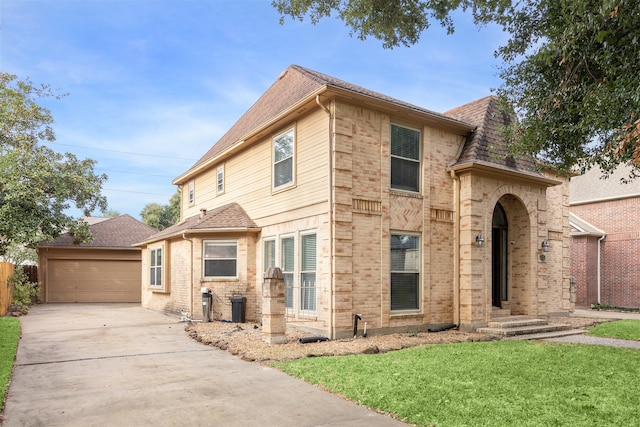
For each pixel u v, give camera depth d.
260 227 14.93
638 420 5.18
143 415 5.56
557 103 7.91
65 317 16.45
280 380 7.16
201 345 10.50
